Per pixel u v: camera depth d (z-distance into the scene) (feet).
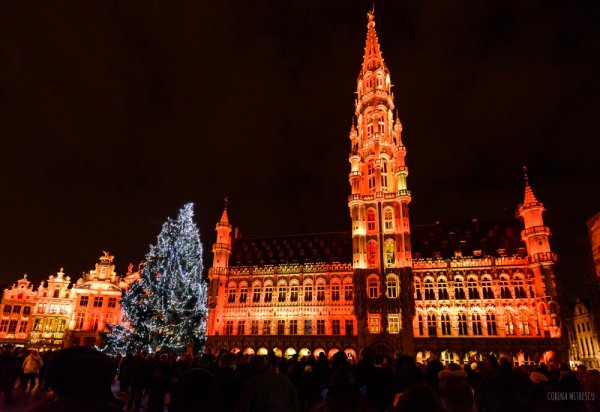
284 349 202.18
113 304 256.93
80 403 13.04
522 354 176.65
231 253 246.68
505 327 185.98
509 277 193.57
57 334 250.37
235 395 32.45
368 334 191.72
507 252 203.00
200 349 158.51
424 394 21.01
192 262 156.46
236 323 219.00
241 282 226.79
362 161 231.50
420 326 194.39
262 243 251.80
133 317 145.89
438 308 195.11
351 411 21.08
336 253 231.50
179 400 19.60
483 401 36.14
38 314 251.39
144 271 151.12
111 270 263.49
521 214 205.05
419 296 199.00
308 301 213.46
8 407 64.13
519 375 36.78
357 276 202.49
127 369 77.56
